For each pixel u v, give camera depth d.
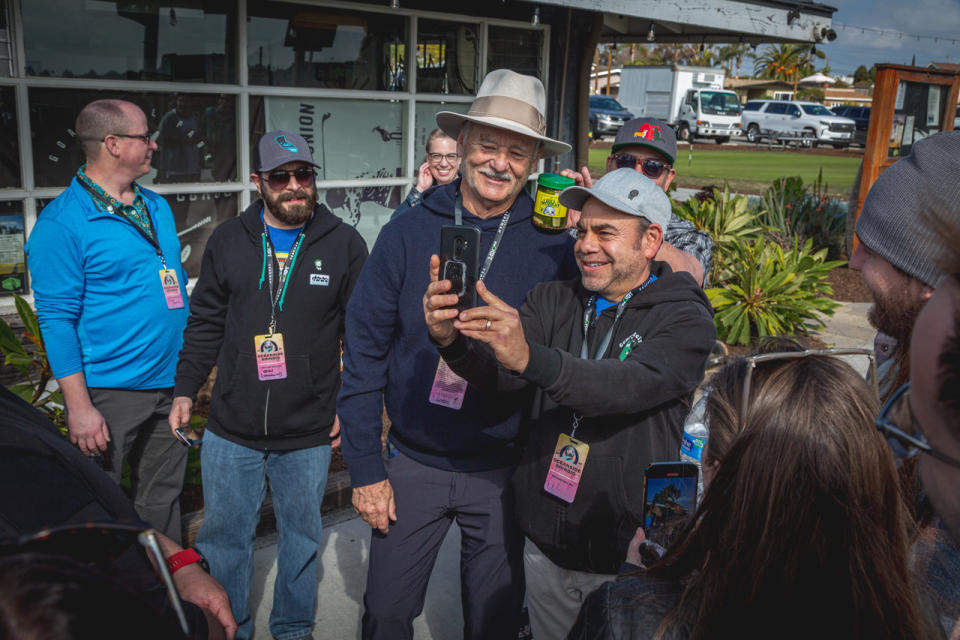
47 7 3.75
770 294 6.80
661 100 32.97
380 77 5.09
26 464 1.03
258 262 2.66
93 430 2.76
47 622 0.53
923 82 9.46
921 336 0.69
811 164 24.31
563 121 6.28
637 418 1.96
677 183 17.80
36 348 3.91
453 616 3.12
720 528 1.07
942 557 1.15
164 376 3.00
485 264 2.30
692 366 1.88
